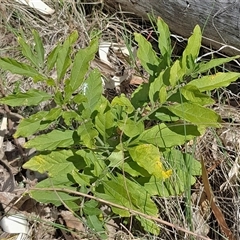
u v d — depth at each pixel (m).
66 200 0.61
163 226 0.67
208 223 0.69
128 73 0.84
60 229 0.69
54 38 0.89
